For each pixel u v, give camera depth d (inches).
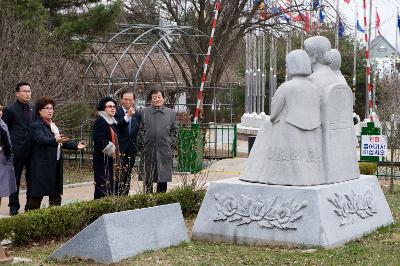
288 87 408.2
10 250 384.2
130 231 357.4
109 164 484.7
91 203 438.9
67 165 866.8
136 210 364.5
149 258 350.9
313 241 388.5
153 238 371.2
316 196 392.8
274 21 1256.2
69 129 792.9
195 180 563.2
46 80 751.1
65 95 792.9
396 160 901.8
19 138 486.0
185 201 500.1
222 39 1128.8
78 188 685.3
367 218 440.1
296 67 411.5
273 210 401.1
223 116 1729.8
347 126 435.5
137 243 359.9
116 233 348.5
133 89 837.2
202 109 1063.0
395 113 924.0
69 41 858.1
